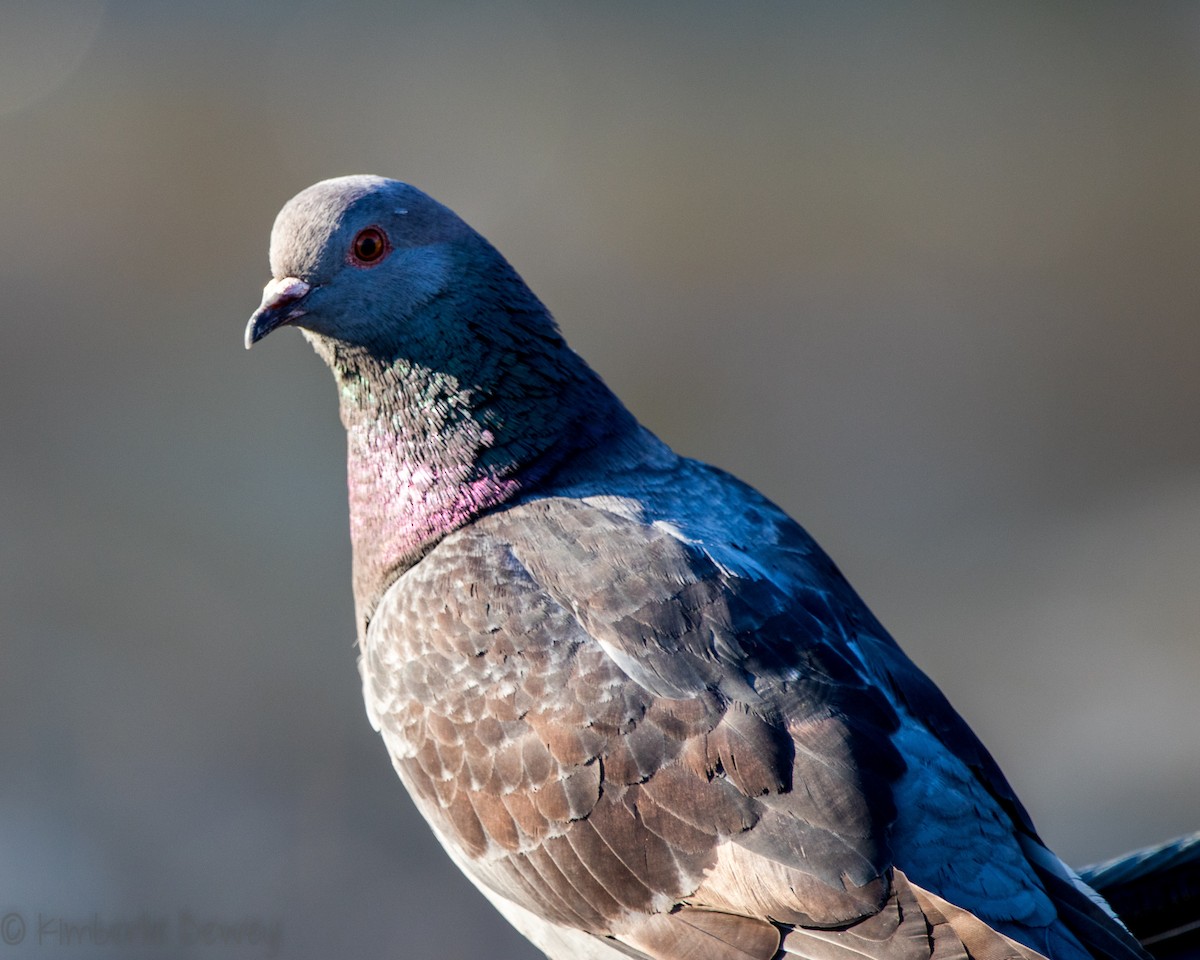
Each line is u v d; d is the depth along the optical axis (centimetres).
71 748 1503
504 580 637
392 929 1308
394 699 653
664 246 2359
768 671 588
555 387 696
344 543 1769
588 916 611
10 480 1862
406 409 699
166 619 1662
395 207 701
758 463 1992
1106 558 1745
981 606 1703
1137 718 1502
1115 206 2419
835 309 2252
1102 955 555
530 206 2416
